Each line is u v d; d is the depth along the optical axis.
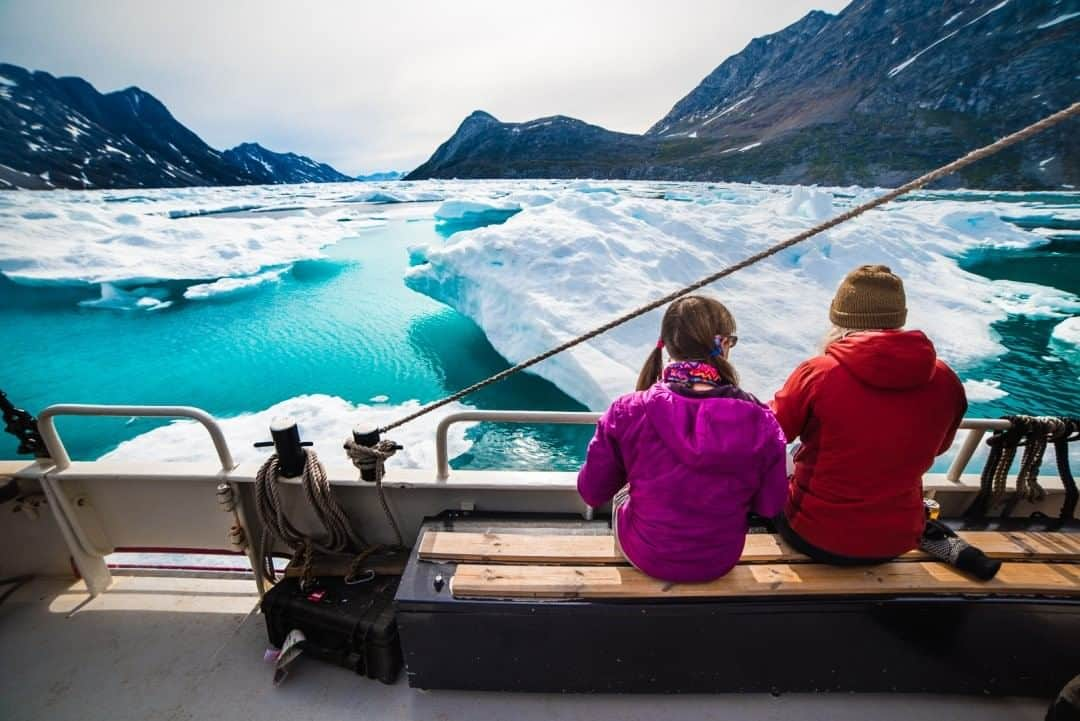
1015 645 1.43
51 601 1.98
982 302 15.08
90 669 1.72
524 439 9.56
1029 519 1.69
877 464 1.23
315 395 11.70
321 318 17.52
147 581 2.08
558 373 10.39
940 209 28.80
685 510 1.20
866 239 16.22
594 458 1.25
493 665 1.49
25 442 1.84
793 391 1.33
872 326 1.23
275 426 1.69
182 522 1.95
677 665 1.45
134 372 13.52
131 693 1.64
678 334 1.15
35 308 19.22
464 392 1.71
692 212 17.28
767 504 1.17
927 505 1.66
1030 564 1.48
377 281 22.75
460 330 15.89
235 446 9.12
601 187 76.19
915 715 1.51
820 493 1.34
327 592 1.71
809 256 13.68
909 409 1.19
